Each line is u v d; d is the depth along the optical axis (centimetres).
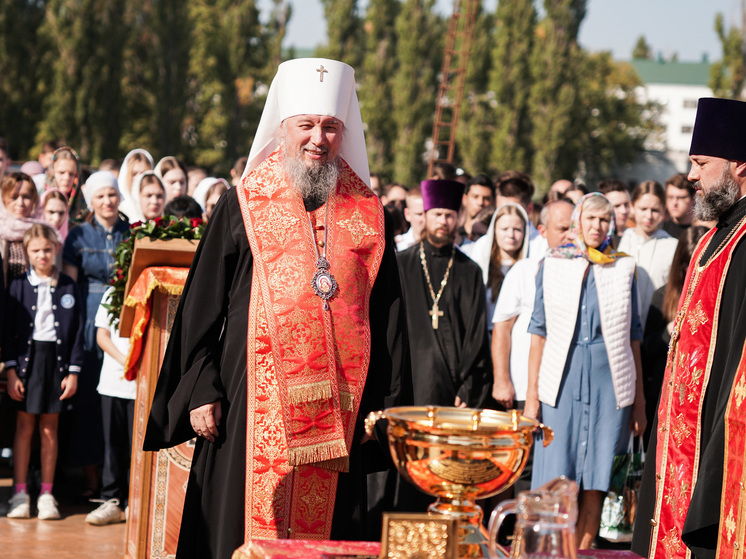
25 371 729
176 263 549
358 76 7294
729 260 406
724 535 371
